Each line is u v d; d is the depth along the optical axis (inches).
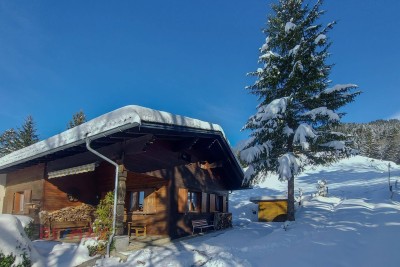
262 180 668.7
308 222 552.4
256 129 628.1
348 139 618.8
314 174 2070.6
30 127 1460.4
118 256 348.2
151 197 531.8
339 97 609.9
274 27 679.1
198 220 579.8
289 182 610.9
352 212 626.2
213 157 606.5
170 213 507.5
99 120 358.0
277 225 605.6
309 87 604.7
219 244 424.5
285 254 342.0
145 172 456.8
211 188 652.7
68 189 559.2
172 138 458.0
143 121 329.7
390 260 299.1
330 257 323.3
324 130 627.2
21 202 611.5
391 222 482.6
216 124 495.2
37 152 454.6
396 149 3065.9
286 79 647.8
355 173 1984.5
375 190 1147.3
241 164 673.6
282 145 639.8
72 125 1375.5
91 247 351.6
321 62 620.4
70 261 325.7
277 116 580.7
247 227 597.3
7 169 602.2
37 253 307.4
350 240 388.5
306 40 640.4
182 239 498.3
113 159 409.1
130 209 567.2
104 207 393.4
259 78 655.1
